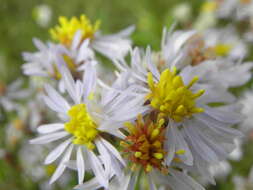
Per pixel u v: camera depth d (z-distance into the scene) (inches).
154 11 7.0
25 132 4.4
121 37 3.7
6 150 4.4
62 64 3.3
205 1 7.0
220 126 2.5
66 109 2.6
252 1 6.1
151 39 4.7
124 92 2.4
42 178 4.3
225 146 2.5
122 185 2.4
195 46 3.6
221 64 3.3
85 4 7.0
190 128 2.5
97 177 2.3
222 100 2.8
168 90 2.5
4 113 4.6
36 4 7.4
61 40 3.7
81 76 3.3
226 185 4.6
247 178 4.7
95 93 2.6
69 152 2.5
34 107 4.3
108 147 2.4
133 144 2.5
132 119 2.4
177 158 2.4
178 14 6.6
